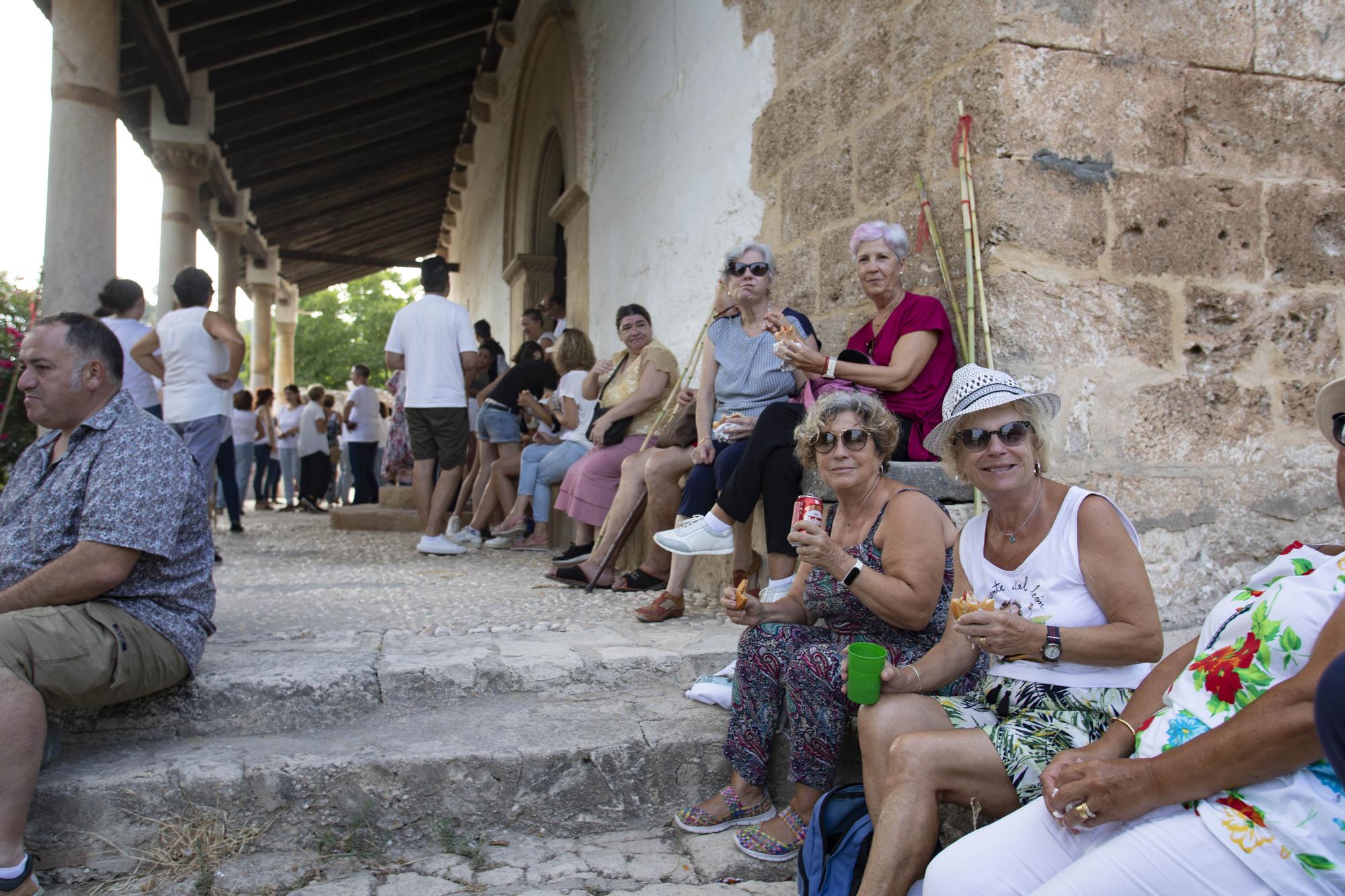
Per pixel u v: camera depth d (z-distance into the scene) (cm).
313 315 3709
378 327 3709
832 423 258
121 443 251
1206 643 186
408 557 621
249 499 1644
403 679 300
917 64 356
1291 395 358
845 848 220
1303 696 150
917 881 201
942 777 204
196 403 544
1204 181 344
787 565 342
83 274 633
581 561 521
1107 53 330
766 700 261
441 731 277
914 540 245
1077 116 327
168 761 253
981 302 318
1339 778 135
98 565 240
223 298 1438
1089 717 215
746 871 242
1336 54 363
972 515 317
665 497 455
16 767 216
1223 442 347
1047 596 221
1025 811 186
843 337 402
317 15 1024
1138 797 167
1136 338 334
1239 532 348
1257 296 352
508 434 703
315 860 243
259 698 282
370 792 252
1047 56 323
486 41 1296
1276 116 355
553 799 263
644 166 647
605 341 753
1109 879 163
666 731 278
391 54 1202
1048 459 228
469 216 1742
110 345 257
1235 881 157
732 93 504
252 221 1541
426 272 634
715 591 456
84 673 234
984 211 322
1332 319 363
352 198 1777
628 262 685
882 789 215
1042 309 321
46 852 236
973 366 229
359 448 1127
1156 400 337
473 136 1608
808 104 431
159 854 236
